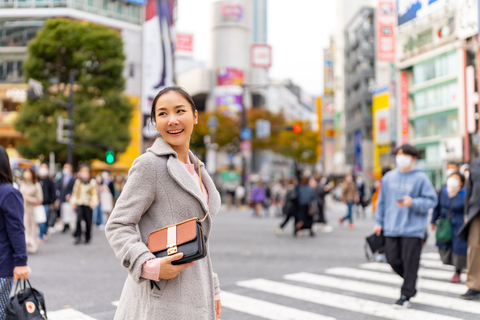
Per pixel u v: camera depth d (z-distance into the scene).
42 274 7.67
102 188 15.88
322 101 66.31
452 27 33.00
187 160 2.33
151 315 2.07
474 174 5.75
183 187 2.14
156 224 2.14
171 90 2.26
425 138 39.41
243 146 30.09
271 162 89.56
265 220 21.19
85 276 7.54
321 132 66.12
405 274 5.61
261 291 6.53
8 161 3.45
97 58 28.89
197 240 1.98
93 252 10.27
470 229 5.90
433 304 5.79
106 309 5.54
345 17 76.06
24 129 27.84
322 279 7.35
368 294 6.36
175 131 2.22
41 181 12.53
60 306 5.67
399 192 5.64
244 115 28.86
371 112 61.12
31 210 9.98
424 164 39.56
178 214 2.14
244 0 85.12
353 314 5.36
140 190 2.11
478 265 5.87
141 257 2.00
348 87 69.25
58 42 27.86
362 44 61.81
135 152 41.22
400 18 40.34
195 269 2.17
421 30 37.81
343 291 6.53
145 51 42.31
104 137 27.81
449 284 6.98
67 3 38.47
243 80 79.81
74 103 28.17
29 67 27.94
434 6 35.19
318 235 14.19
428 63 38.09
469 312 5.40
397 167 5.82
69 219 14.47
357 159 63.03
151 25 42.69
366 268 8.34
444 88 36.69
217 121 45.91
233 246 11.36
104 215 16.39
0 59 38.84
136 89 41.94
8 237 3.33
